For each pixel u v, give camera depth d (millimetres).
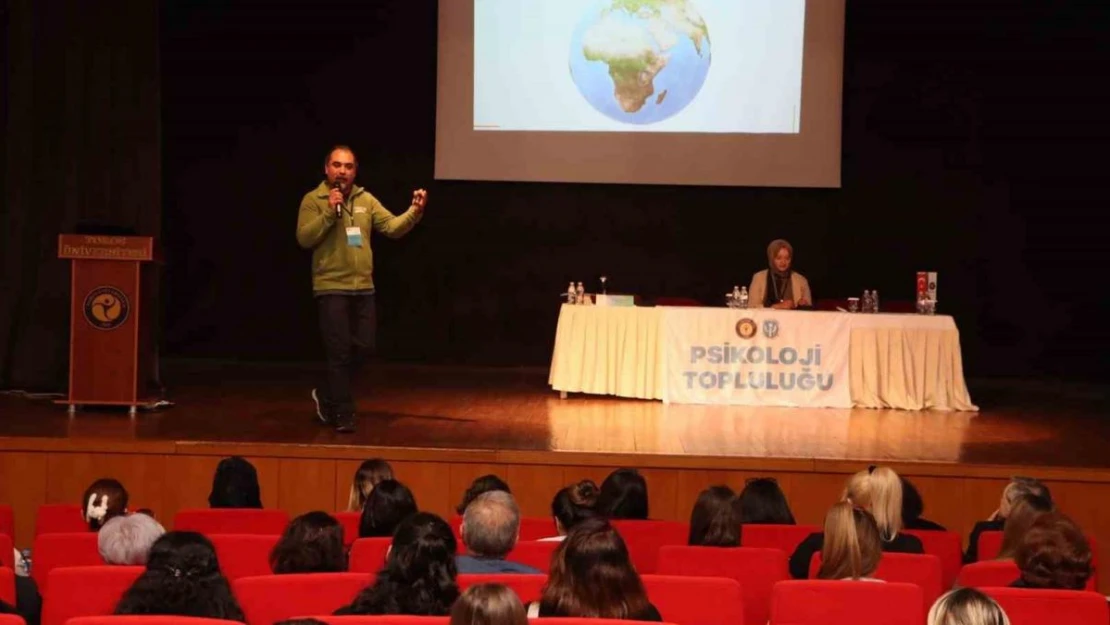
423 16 10516
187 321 10719
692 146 10336
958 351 8391
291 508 6555
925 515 6406
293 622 2453
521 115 10367
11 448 6500
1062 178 10547
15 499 6531
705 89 10289
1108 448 7008
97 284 7559
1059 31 10438
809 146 10273
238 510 4543
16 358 8680
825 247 10602
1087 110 10492
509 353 10750
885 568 3857
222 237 10672
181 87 10578
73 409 7551
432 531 3135
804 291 8859
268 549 3984
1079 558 3471
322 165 10617
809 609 3324
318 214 7020
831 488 6395
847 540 3602
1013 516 4160
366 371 10289
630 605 3049
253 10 10516
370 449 6504
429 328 10766
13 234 8695
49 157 8719
